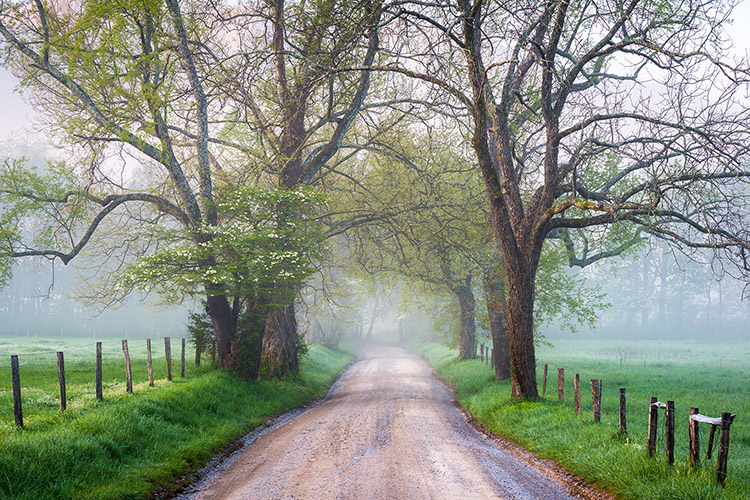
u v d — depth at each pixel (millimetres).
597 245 22453
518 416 13820
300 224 20156
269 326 24828
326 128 30547
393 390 24531
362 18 15805
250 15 20250
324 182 28109
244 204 18875
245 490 8477
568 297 28969
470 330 38250
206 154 20453
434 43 15539
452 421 15859
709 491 6773
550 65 15320
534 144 22719
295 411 18938
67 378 17906
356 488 8281
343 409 18250
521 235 16719
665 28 14188
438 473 9281
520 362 16031
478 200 27406
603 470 8500
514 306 16297
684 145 13500
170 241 20312
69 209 19516
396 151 25234
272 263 17703
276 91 22922
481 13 15914
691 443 7820
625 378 23266
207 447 11219
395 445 11820
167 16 18875
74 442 8836
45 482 7539
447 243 28141
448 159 28828
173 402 13195
